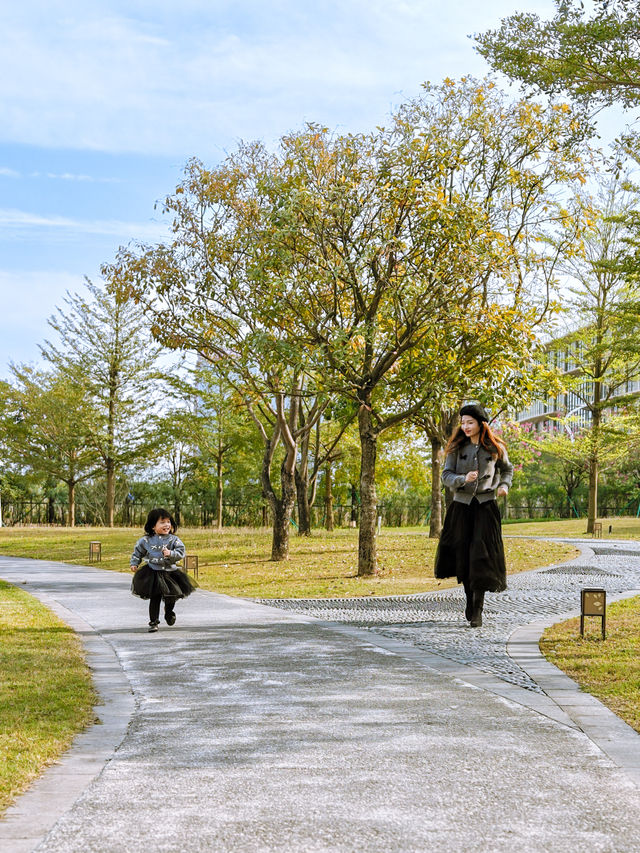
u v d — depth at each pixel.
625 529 37.62
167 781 4.35
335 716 5.77
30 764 4.58
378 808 3.95
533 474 56.91
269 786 4.27
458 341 17.06
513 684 6.81
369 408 17.05
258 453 40.78
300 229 16.81
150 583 9.89
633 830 3.69
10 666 7.55
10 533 36.47
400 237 16.84
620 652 8.02
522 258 17.66
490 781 4.35
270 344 16.16
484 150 18.77
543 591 14.41
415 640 9.17
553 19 10.97
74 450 46.97
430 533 27.70
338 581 16.84
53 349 46.44
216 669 7.54
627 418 34.00
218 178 19.84
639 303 28.30
